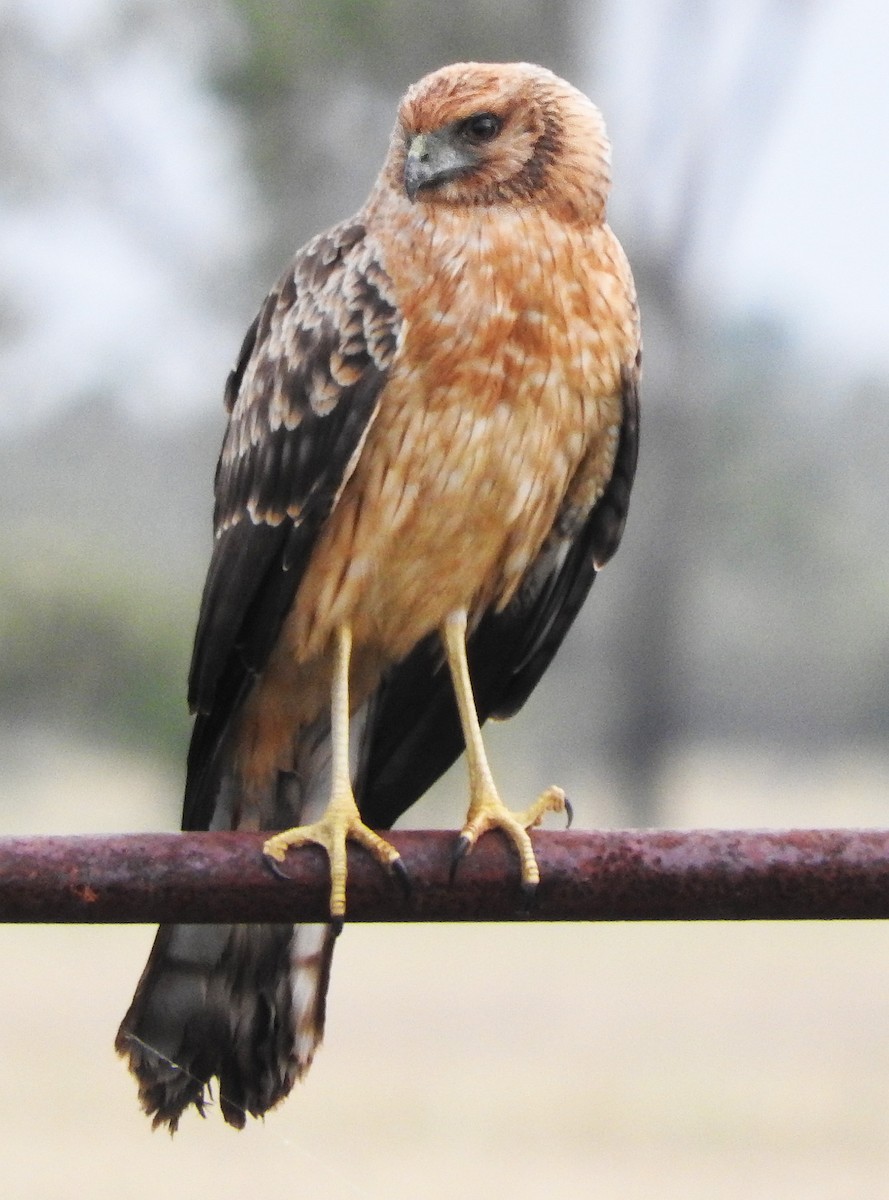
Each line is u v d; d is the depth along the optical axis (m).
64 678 23.56
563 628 9.27
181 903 8.74
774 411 35.25
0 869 8.73
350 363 9.14
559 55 25.52
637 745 29.64
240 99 23.97
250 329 9.27
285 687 9.21
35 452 28.41
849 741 34.88
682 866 8.75
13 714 23.80
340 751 9.12
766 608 34.84
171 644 23.64
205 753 9.19
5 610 23.38
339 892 8.78
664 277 28.34
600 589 29.91
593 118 9.19
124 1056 9.02
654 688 29.58
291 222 24.72
